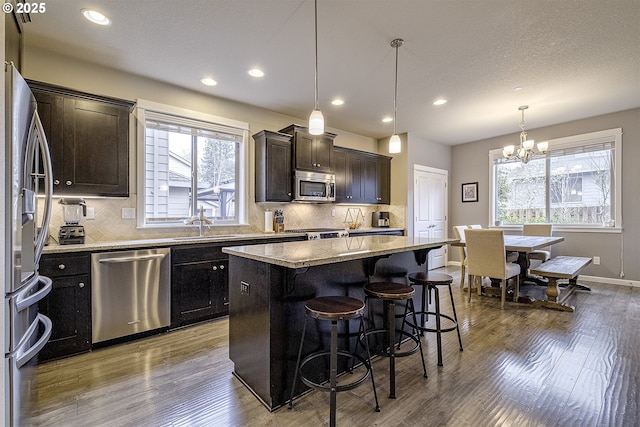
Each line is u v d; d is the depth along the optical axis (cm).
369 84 350
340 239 289
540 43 267
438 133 565
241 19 233
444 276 243
